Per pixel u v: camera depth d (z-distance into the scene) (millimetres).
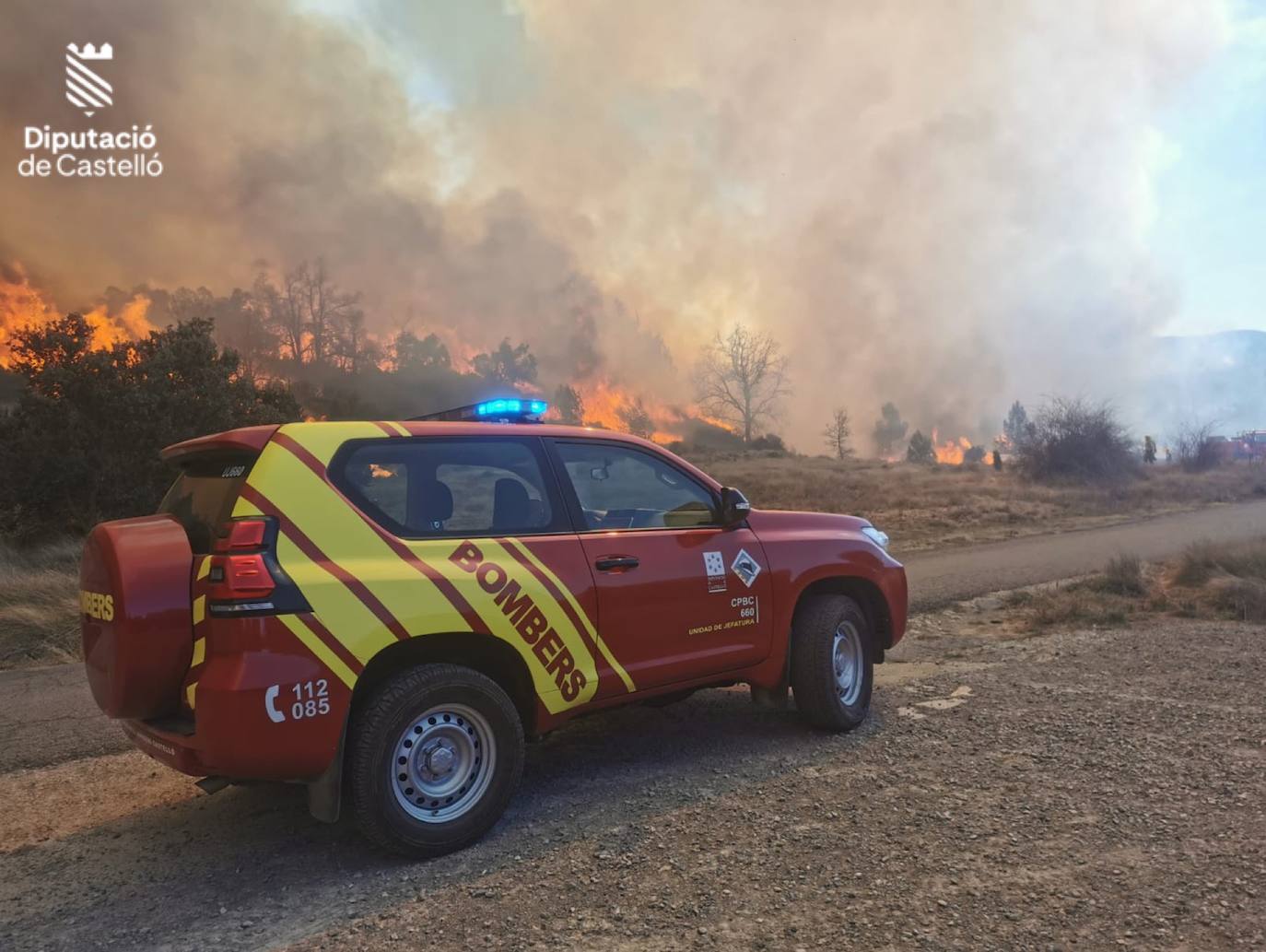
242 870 3408
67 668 7688
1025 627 7996
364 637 3227
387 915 2961
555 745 4914
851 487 31250
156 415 15812
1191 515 19266
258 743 3006
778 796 3904
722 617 4414
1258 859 3043
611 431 4414
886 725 4965
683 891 3018
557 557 3859
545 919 2873
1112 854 3145
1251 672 5852
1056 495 24672
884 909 2814
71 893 3262
